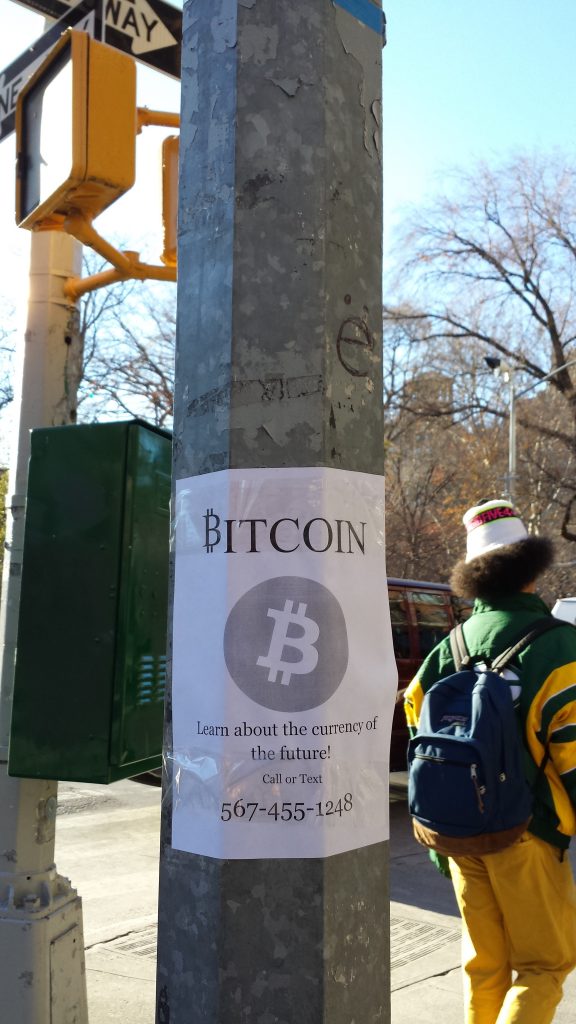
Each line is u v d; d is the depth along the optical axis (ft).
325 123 6.20
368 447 6.29
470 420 106.22
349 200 6.32
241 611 5.87
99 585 9.38
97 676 9.31
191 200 6.35
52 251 11.02
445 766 8.90
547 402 106.63
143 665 9.72
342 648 5.95
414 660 27.89
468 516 10.62
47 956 9.89
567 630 9.52
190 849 5.88
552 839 9.10
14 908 9.93
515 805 8.79
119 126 9.89
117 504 9.40
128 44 12.22
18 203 11.08
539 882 9.07
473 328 108.27
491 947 9.57
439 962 14.66
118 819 24.13
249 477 5.94
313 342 6.02
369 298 6.41
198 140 6.34
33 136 10.83
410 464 104.94
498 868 9.14
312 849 5.73
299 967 5.64
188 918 5.82
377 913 6.02
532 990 8.96
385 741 6.16
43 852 10.22
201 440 6.12
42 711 9.41
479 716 8.92
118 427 9.46
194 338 6.23
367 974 5.90
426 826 9.03
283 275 6.06
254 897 5.69
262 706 5.82
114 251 10.85
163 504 10.32
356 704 6.00
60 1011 10.05
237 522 5.92
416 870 20.48
